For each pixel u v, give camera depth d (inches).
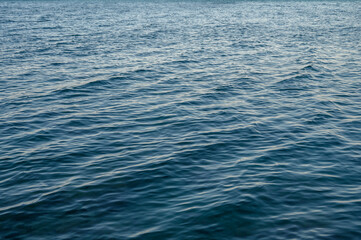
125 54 1197.1
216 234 313.7
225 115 633.0
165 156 474.9
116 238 311.4
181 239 307.9
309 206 355.6
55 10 3280.0
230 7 3627.0
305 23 2148.1
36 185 407.8
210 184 400.8
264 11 3097.9
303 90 784.9
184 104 695.7
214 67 1007.0
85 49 1293.1
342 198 370.9
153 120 616.7
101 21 2276.1
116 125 596.7
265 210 347.3
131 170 438.0
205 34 1675.7
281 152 484.1
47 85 837.8
